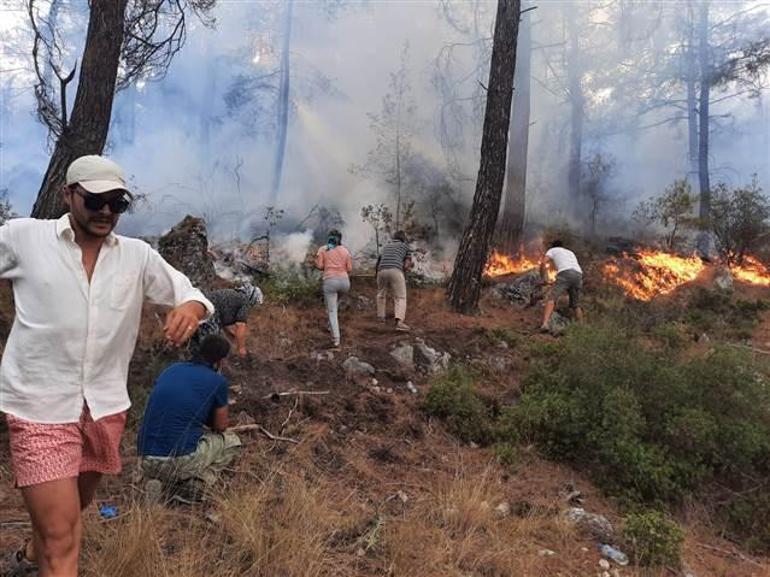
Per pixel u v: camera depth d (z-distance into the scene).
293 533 3.32
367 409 5.75
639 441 5.39
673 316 10.38
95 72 6.64
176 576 2.84
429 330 8.16
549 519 4.40
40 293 2.14
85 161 2.20
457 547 3.70
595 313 9.62
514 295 10.88
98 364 2.25
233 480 3.98
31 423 2.14
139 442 3.82
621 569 3.97
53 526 2.12
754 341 9.43
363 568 3.35
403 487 4.53
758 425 5.65
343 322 8.44
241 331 6.13
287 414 5.31
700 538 4.86
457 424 5.77
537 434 5.77
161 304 2.47
